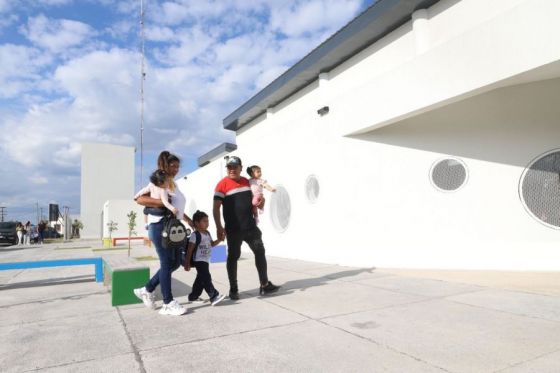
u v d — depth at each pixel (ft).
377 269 26.53
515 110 24.71
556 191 23.59
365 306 15.80
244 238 18.40
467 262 25.17
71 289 22.71
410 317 13.93
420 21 31.22
